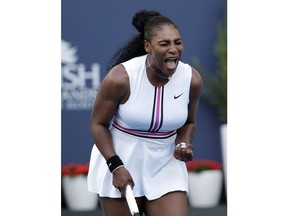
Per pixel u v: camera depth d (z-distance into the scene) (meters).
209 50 25.22
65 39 24.66
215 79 25.23
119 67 13.52
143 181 13.76
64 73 24.72
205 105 25.44
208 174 24.94
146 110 13.52
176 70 13.65
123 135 13.79
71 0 24.59
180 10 25.00
